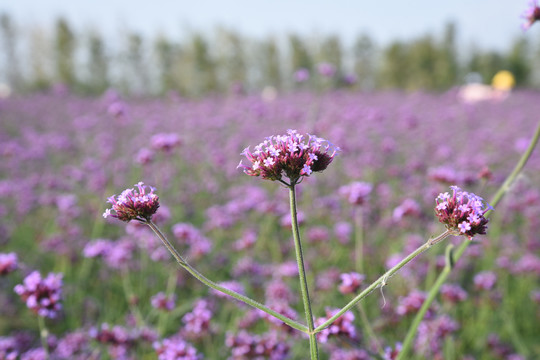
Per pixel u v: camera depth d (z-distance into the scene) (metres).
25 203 10.19
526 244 8.62
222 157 12.80
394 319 5.64
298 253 2.38
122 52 67.69
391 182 11.86
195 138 16.83
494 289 6.57
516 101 32.91
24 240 8.70
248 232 7.79
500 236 9.00
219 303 6.29
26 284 3.76
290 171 2.44
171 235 7.18
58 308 3.78
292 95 30.39
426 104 28.03
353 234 8.44
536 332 6.21
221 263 7.52
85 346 4.98
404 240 7.86
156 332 5.13
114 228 9.16
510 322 5.60
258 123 18.89
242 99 28.50
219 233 8.45
